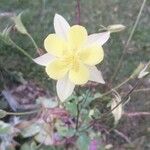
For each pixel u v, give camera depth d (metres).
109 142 0.24
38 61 0.17
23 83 0.26
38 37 0.29
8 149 0.23
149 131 0.25
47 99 0.25
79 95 0.22
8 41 0.19
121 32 0.29
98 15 0.30
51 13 0.30
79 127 0.22
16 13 0.30
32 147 0.23
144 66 0.19
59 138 0.23
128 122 0.25
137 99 0.26
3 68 0.26
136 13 0.30
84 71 0.17
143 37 0.29
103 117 0.22
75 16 0.30
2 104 0.25
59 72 0.17
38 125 0.24
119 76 0.27
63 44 0.17
